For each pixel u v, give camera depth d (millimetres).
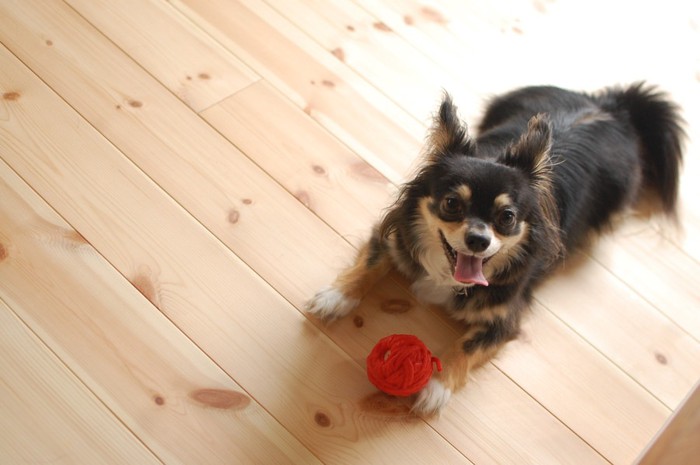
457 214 1700
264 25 2516
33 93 2180
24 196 1969
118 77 2273
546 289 2088
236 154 2180
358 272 1958
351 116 2348
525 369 1917
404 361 1724
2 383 1660
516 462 1755
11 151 2045
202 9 2502
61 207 1968
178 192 2064
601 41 2773
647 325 2059
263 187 2127
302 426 1726
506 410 1836
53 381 1684
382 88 2445
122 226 1966
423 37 2623
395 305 1983
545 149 1751
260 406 1736
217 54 2402
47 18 2352
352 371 1834
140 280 1880
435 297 1970
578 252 2180
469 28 2695
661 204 2361
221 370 1772
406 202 1845
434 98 2453
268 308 1897
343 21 2596
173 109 2238
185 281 1900
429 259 1871
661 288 2148
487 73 2574
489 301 1863
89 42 2330
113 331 1783
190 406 1705
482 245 1647
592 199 2084
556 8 2848
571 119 2117
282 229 2053
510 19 2764
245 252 1987
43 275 1841
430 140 1825
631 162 2197
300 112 2322
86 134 2125
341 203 2143
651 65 2732
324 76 2430
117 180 2051
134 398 1693
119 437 1636
